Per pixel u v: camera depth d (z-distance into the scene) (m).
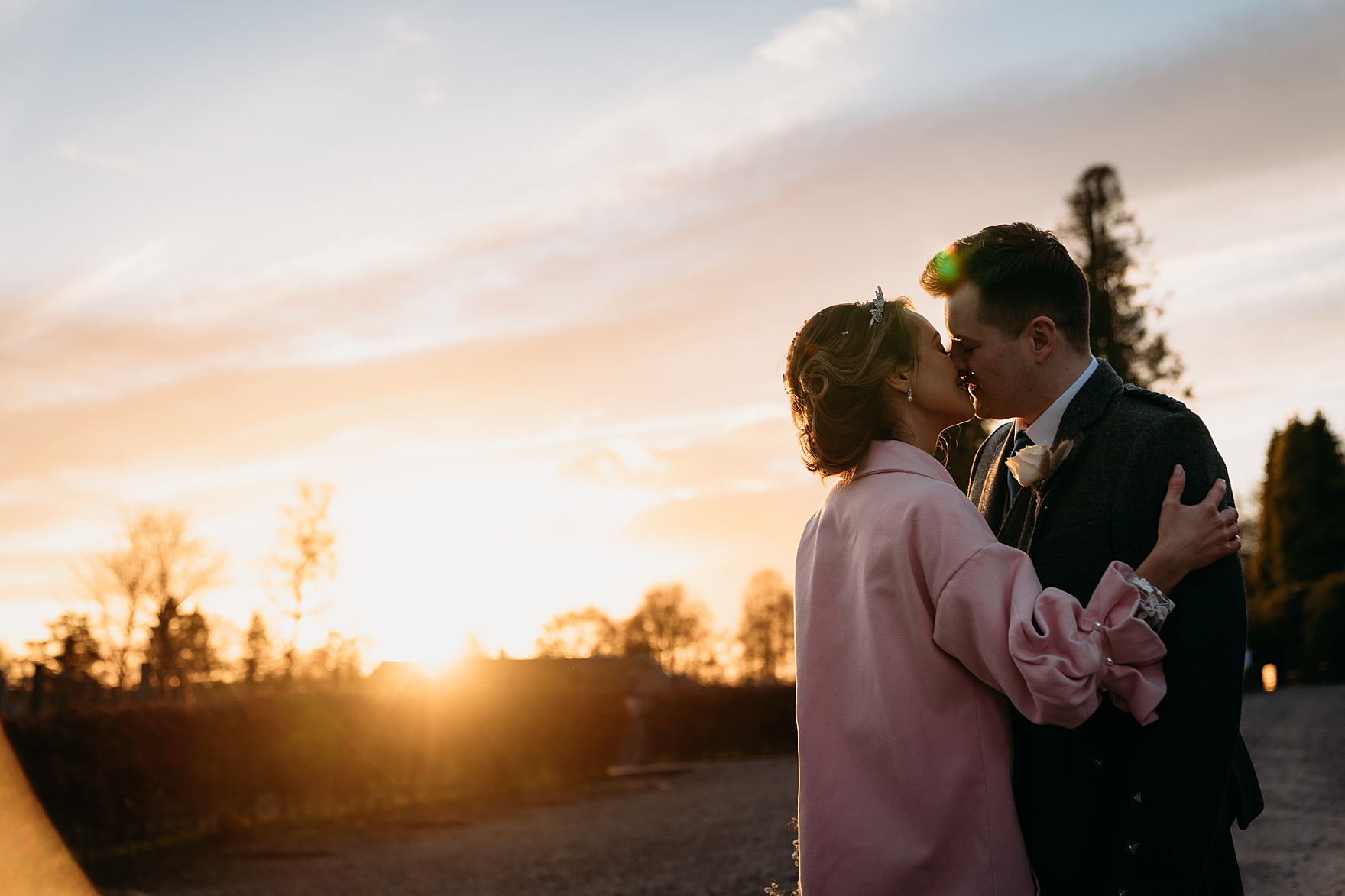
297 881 9.03
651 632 65.56
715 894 7.23
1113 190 28.72
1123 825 1.86
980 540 1.93
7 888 8.51
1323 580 42.41
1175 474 1.94
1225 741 1.81
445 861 9.88
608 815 13.46
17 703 20.91
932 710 1.93
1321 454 49.19
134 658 28.09
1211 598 1.85
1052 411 2.18
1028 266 2.13
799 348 2.24
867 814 1.94
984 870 1.87
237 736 12.43
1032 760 2.04
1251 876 6.02
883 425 2.19
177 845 11.12
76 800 9.86
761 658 65.00
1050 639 1.82
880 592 2.00
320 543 30.30
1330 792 9.20
